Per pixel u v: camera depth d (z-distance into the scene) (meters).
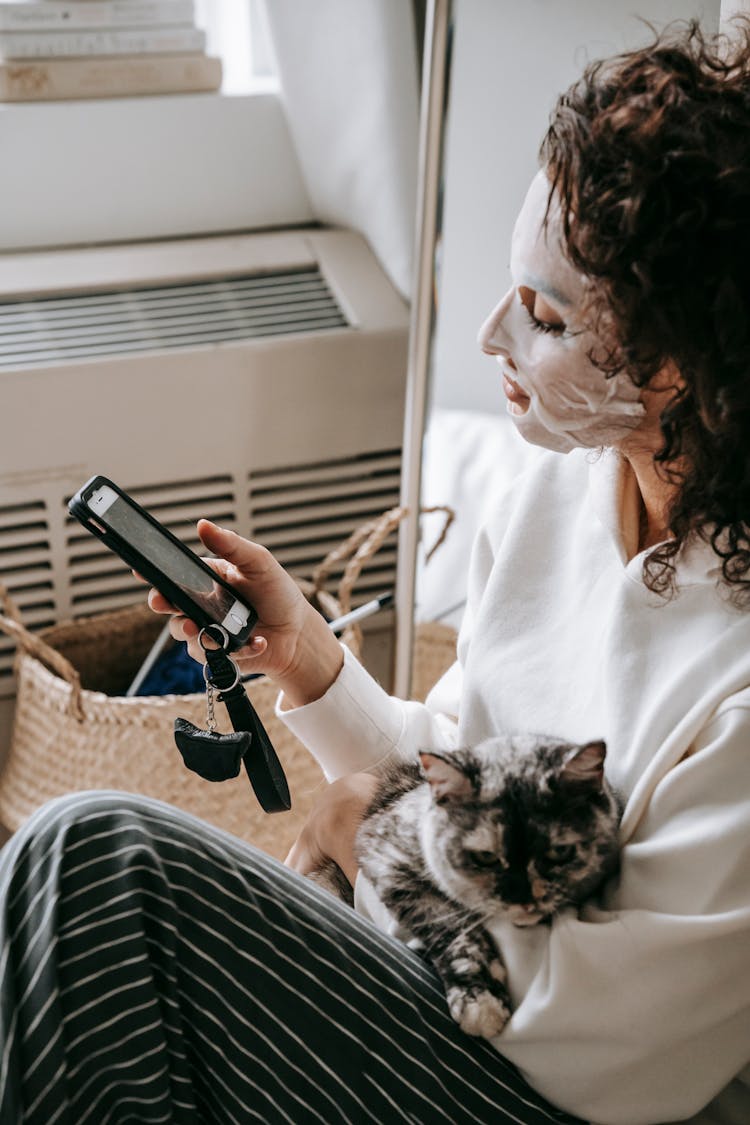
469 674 1.11
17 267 1.90
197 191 2.03
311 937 0.93
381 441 1.96
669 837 0.88
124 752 1.60
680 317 0.82
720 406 0.83
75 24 1.90
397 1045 0.92
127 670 1.86
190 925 0.90
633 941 0.87
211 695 1.05
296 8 1.87
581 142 0.83
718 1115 0.96
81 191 1.96
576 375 0.90
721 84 0.84
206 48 2.04
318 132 1.98
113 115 1.94
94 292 1.90
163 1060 0.88
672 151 0.80
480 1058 0.94
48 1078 0.84
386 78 1.83
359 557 1.71
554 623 1.07
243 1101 0.92
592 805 0.92
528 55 1.70
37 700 1.66
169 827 0.92
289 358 1.85
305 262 1.99
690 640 0.94
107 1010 0.87
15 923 0.87
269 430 1.88
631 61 0.88
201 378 1.82
